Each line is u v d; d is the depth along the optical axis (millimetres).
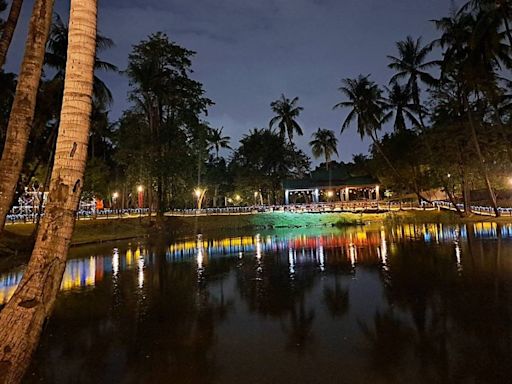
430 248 19594
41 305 3529
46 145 26125
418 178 48125
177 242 29078
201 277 14984
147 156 34938
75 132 3824
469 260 15398
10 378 3234
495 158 34375
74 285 13906
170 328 8844
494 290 10664
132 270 16922
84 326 9102
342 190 58875
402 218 40156
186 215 43281
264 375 6246
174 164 35406
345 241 25594
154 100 37344
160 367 6727
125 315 9984
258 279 14227
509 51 28375
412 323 8414
